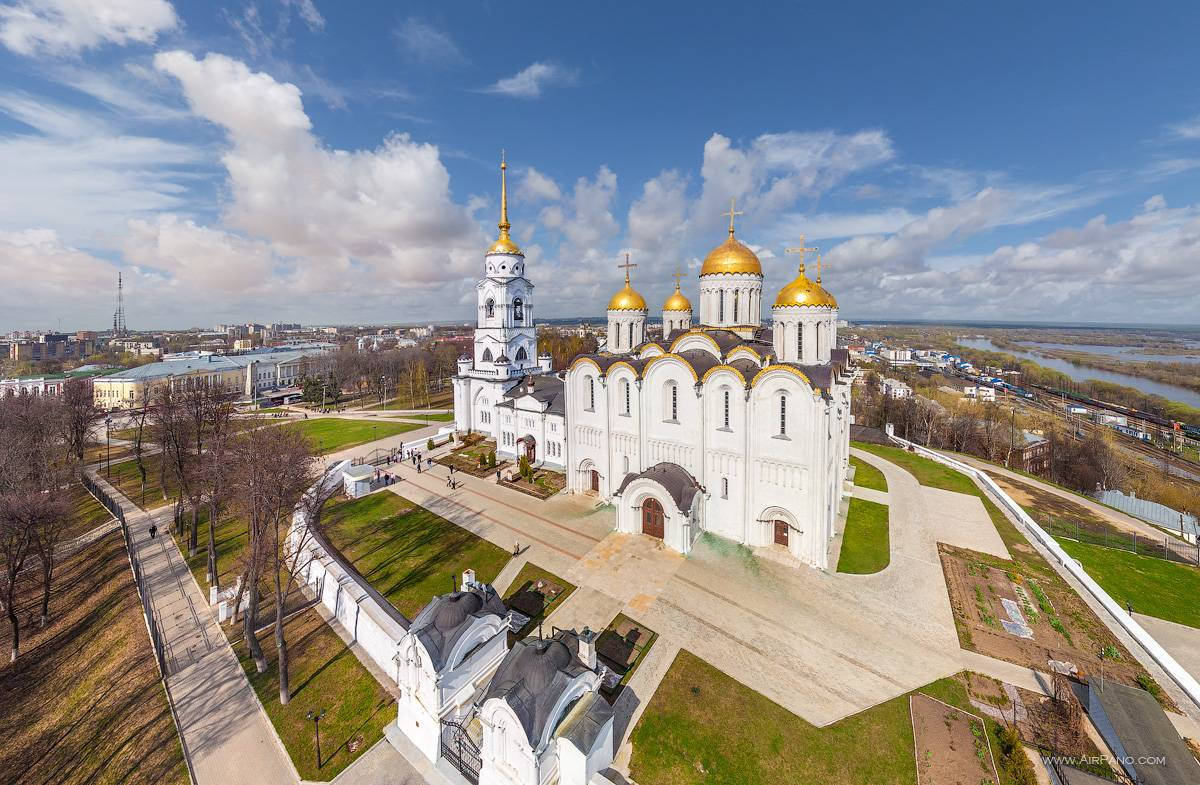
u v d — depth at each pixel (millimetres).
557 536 42750
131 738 27062
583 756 20703
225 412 50688
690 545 39906
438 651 25016
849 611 32469
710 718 24609
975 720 24188
